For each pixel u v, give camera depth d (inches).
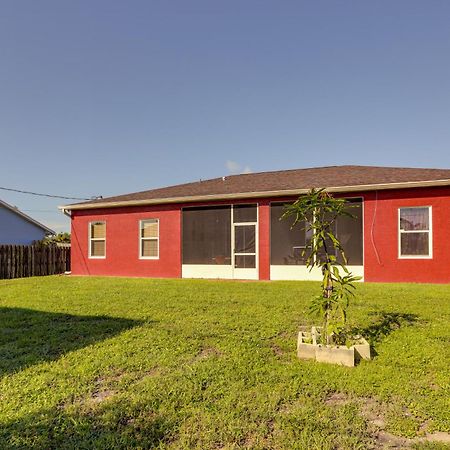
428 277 403.9
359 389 123.2
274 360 152.3
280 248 476.4
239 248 501.0
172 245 534.9
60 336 192.4
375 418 105.0
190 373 137.1
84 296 324.8
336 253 440.8
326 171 607.2
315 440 92.7
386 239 422.3
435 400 114.8
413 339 178.7
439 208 401.1
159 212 545.6
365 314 231.9
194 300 296.0
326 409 109.4
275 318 226.5
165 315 239.5
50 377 135.3
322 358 151.1
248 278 492.7
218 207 514.0
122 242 569.9
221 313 243.4
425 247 409.7
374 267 425.1
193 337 186.5
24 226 944.9
